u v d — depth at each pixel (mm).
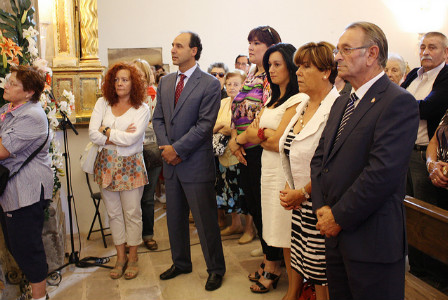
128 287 2885
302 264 2143
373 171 1493
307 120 2164
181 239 3004
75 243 3715
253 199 2873
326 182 1704
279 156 2396
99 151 3008
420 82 3301
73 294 2785
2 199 2293
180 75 2863
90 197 3939
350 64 1610
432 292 2219
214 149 3641
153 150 3523
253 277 2908
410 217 2258
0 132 2348
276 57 2451
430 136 3041
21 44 2795
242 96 2984
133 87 2990
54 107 3055
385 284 1561
